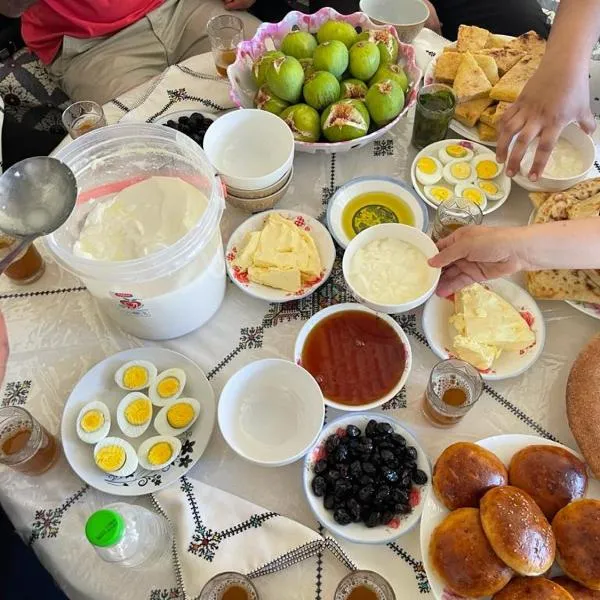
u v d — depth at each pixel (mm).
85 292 1051
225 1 1690
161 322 949
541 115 1082
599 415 842
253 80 1246
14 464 820
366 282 979
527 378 946
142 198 987
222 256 977
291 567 792
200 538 799
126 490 845
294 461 867
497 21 1719
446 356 945
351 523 798
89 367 979
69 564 807
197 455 870
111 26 1638
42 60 1748
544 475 782
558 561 742
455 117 1235
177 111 1238
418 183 1166
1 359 822
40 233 848
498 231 934
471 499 775
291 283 1013
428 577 745
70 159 967
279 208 1151
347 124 1096
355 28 1271
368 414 874
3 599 856
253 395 915
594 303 982
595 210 1005
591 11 1124
